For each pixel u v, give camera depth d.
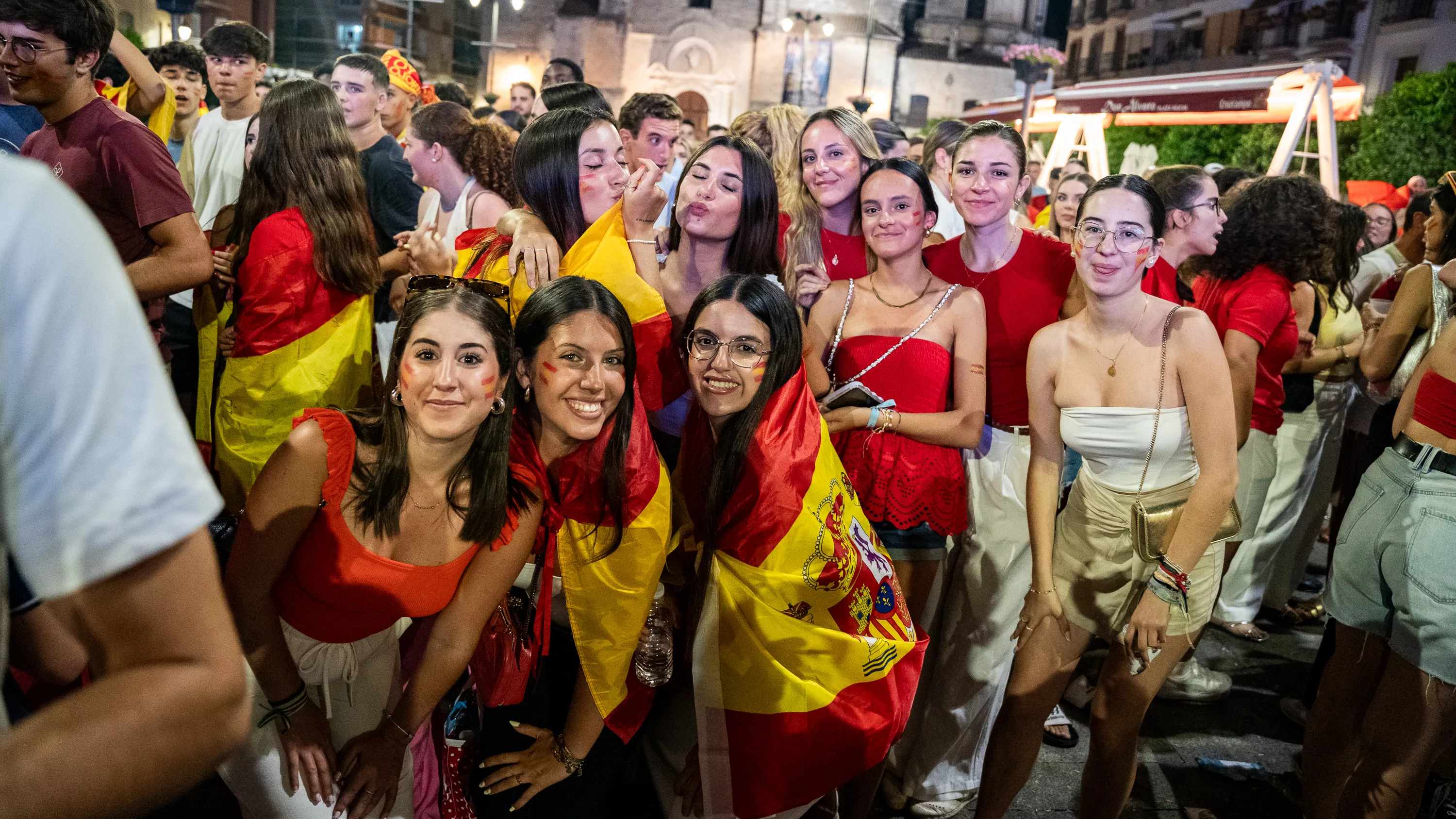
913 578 2.62
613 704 2.06
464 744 2.19
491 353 1.70
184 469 0.70
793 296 2.65
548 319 1.81
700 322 1.98
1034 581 2.41
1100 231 2.17
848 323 2.65
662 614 2.19
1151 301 2.24
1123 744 2.38
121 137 2.38
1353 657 2.49
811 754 2.12
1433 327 2.72
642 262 2.24
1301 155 9.12
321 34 29.22
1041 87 42.41
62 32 2.27
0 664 0.71
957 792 2.82
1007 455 2.76
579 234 2.42
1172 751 3.15
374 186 3.80
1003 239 2.78
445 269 2.76
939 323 2.59
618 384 1.84
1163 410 2.22
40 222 0.64
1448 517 2.21
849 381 2.62
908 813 2.85
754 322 1.96
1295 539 4.16
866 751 2.16
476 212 3.57
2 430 0.65
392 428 1.75
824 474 2.07
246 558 1.70
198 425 3.13
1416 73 16.67
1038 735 2.46
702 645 2.11
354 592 1.80
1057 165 11.48
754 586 2.05
